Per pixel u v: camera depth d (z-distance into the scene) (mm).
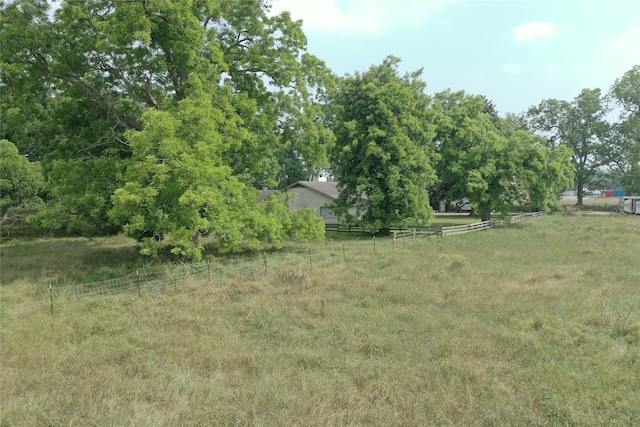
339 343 9594
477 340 9352
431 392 7141
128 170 17594
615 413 6402
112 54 20141
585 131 69625
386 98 33156
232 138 21078
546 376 7574
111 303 13359
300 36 24922
